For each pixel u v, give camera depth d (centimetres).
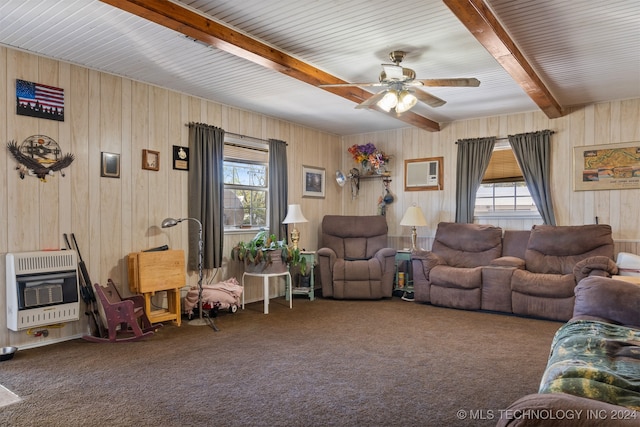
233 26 302
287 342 369
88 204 390
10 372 297
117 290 404
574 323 244
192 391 265
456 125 602
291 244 599
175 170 461
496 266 494
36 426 221
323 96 484
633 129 486
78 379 284
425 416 233
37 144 357
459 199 590
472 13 255
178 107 465
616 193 496
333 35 318
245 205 549
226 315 470
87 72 390
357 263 558
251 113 551
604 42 329
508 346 357
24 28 309
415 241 587
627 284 261
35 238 357
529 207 561
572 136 521
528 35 314
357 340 375
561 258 479
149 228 437
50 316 349
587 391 145
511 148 557
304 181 637
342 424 224
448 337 384
